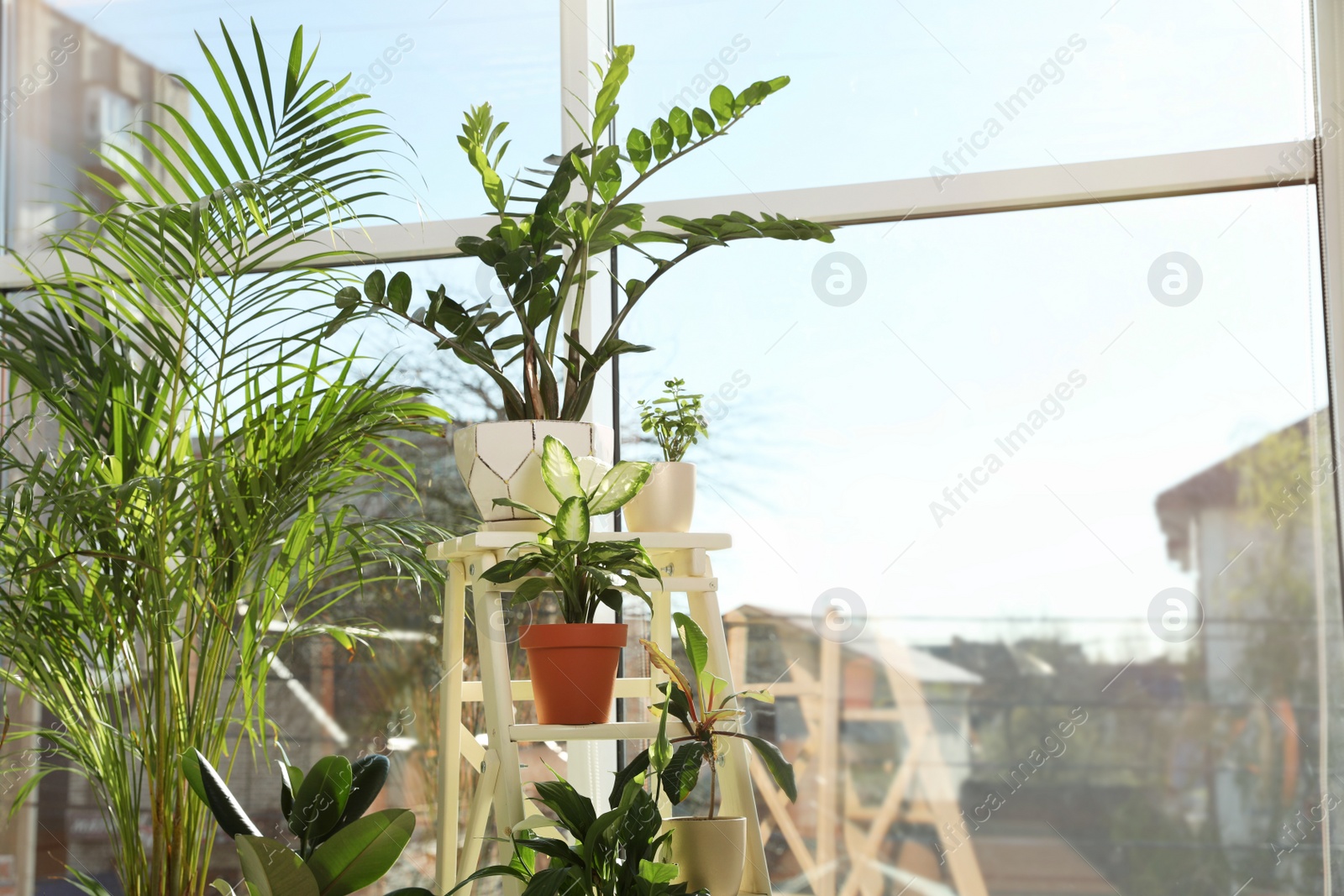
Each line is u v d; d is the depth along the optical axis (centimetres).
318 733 237
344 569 212
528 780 226
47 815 237
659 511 179
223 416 199
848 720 229
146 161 257
